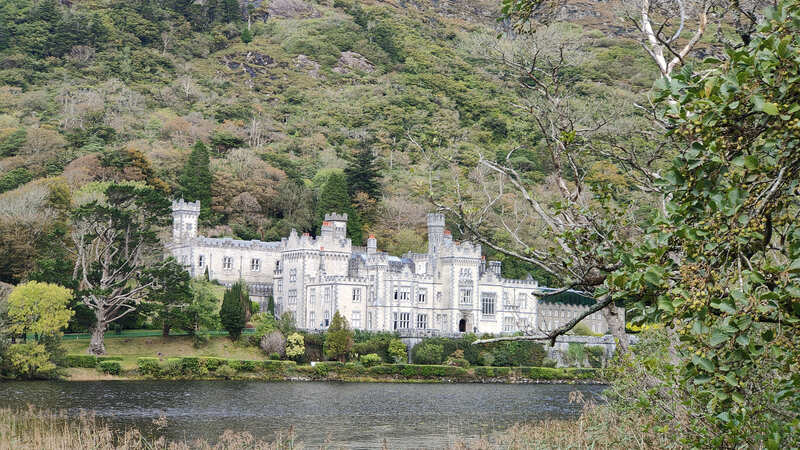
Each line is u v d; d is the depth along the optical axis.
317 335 113.62
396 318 127.88
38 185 143.12
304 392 87.88
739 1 18.50
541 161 134.50
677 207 12.57
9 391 77.06
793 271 11.72
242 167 186.12
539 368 112.44
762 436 13.62
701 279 11.94
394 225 172.50
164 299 106.88
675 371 15.76
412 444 55.00
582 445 37.38
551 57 20.80
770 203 12.25
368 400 82.25
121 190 110.00
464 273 132.38
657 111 13.62
